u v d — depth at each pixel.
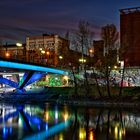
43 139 33.97
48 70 110.62
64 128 41.66
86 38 100.88
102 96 88.25
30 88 123.31
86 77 96.50
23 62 91.12
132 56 128.12
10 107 78.81
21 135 36.62
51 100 101.62
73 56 113.69
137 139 33.31
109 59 90.94
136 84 103.94
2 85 159.12
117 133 37.12
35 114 60.50
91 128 41.31
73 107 75.06
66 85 129.38
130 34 130.88
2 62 79.06
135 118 51.78
